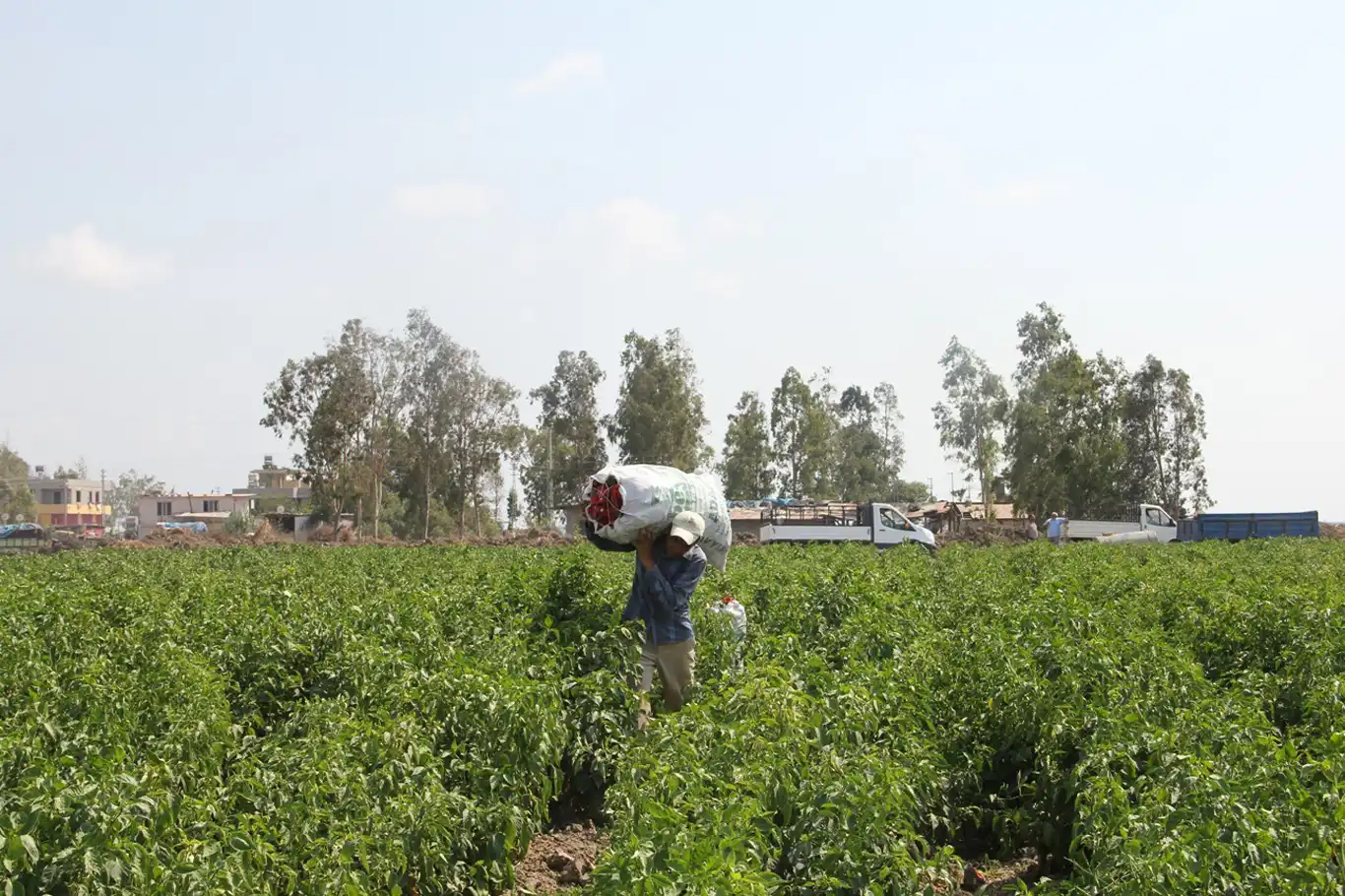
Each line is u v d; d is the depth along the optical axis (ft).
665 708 43.52
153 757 28.66
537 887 32.17
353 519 317.01
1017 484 241.14
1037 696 34.17
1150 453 299.58
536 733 32.42
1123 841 23.47
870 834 25.75
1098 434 238.27
